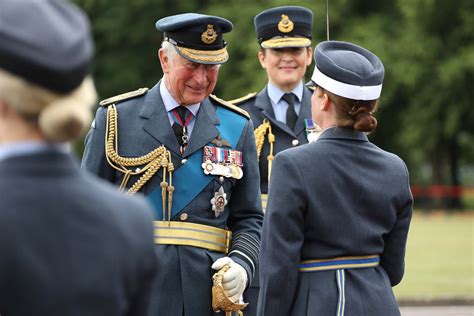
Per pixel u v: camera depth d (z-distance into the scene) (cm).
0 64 720
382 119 8419
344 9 8188
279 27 1900
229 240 1471
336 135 1270
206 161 1452
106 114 1459
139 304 769
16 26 715
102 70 8569
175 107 1461
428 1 7688
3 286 713
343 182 1248
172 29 1416
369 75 1253
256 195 1492
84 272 730
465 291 3309
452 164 8681
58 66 719
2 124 741
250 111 1917
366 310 1235
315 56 1280
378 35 7931
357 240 1248
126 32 8419
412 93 8012
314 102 1291
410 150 8631
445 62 7694
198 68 1427
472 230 5775
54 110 729
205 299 1428
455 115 7862
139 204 776
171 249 1422
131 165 1438
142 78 8569
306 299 1241
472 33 7806
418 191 8481
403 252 1305
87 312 729
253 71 7631
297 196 1230
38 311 717
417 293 3266
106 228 745
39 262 720
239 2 8019
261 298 1239
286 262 1221
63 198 739
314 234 1245
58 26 723
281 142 1889
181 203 1434
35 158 739
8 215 720
